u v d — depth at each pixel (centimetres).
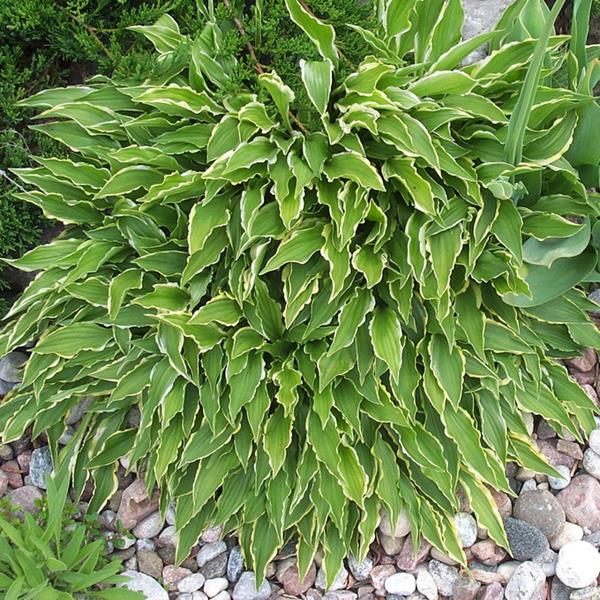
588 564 115
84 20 123
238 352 111
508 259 116
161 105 115
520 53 121
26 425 124
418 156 109
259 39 121
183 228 118
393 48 126
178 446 117
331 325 116
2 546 107
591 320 133
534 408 122
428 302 118
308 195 114
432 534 119
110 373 119
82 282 121
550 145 118
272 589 121
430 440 117
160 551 124
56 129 122
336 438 113
